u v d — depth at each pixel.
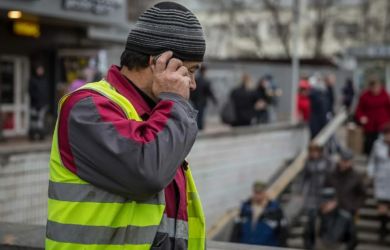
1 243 4.22
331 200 12.36
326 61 44.62
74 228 2.54
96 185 2.54
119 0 21.45
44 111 18.94
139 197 2.54
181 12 2.71
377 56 27.66
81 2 19.62
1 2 16.80
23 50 20.83
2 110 20.41
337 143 19.08
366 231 14.86
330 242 12.33
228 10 59.72
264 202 11.32
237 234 11.26
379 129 18.27
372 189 16.22
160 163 2.49
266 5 55.50
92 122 2.51
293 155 21.97
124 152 2.45
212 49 60.34
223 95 37.84
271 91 25.58
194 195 2.98
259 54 61.94
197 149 15.15
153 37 2.68
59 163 2.61
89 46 23.55
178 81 2.68
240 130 17.66
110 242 2.56
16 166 9.48
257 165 18.84
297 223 15.05
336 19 61.88
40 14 18.27
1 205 9.16
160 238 2.67
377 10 55.19
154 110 2.67
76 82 15.91
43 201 10.14
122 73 2.82
